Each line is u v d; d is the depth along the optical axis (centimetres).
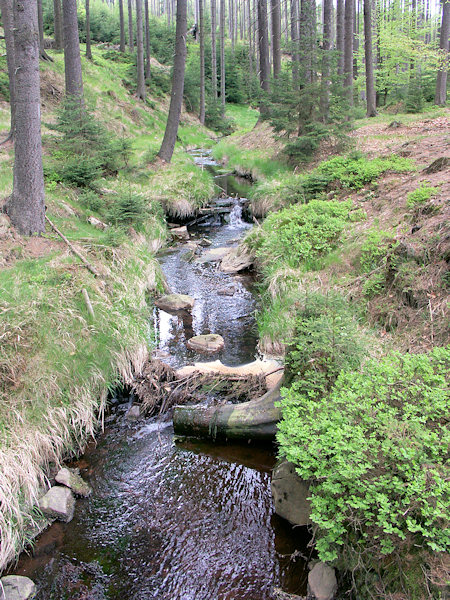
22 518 432
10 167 1211
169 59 4469
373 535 324
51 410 536
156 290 984
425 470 315
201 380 657
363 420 374
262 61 2494
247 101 5150
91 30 4516
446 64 2180
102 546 428
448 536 294
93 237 963
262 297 934
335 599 347
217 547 422
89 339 646
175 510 466
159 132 2906
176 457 542
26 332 596
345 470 321
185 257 1227
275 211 1311
